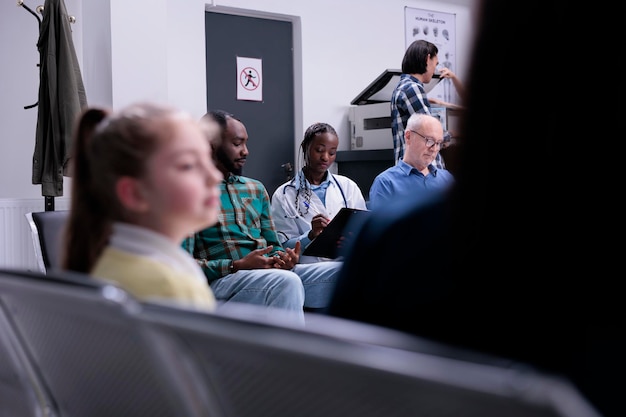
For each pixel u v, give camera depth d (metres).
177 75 5.19
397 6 6.43
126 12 4.20
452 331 0.60
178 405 0.63
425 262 0.64
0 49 4.90
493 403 0.41
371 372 0.45
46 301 0.68
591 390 0.53
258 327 0.49
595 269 0.52
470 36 0.59
